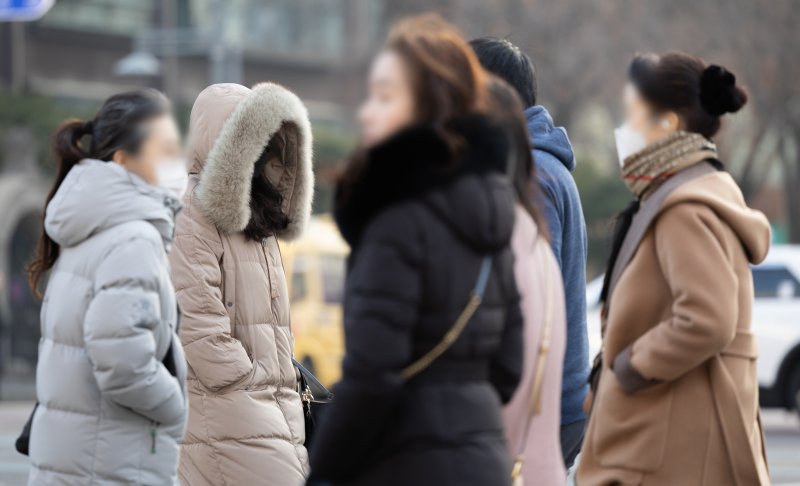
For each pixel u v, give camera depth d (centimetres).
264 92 1512
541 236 1090
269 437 1499
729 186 1273
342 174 928
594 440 1287
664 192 1262
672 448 1252
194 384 1497
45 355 1231
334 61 13175
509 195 967
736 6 9212
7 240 8006
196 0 11838
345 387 905
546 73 9819
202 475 1486
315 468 925
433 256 918
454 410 936
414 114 946
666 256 1238
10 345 7681
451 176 929
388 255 908
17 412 5697
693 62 1286
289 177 1630
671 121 1284
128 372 1180
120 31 10894
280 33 12850
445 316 930
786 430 4591
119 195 1203
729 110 1280
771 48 9156
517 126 1070
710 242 1222
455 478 926
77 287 1205
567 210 1443
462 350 941
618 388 1265
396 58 952
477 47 1476
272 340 1555
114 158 1233
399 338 903
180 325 1411
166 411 1216
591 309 4159
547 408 1088
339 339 4672
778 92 9181
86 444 1209
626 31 9731
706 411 1253
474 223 931
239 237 1548
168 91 10256
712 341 1206
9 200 8000
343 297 943
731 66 9281
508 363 1005
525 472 1071
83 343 1208
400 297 905
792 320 4266
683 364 1217
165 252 1241
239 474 1480
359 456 920
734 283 1216
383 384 896
